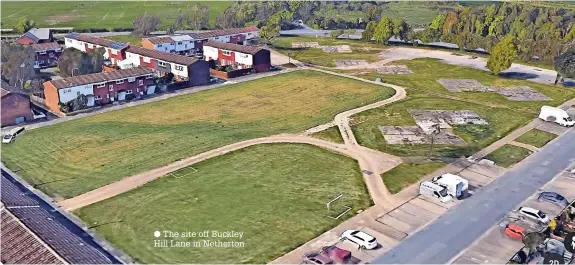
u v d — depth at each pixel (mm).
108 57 107688
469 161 59594
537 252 41000
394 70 105312
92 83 78938
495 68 99500
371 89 90438
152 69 91562
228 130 69312
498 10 164250
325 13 195500
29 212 43719
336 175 55750
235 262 40062
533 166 58250
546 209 48375
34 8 195375
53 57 108062
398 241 43062
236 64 105312
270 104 81500
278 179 54500
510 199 50406
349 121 73500
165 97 84875
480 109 79375
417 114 76688
